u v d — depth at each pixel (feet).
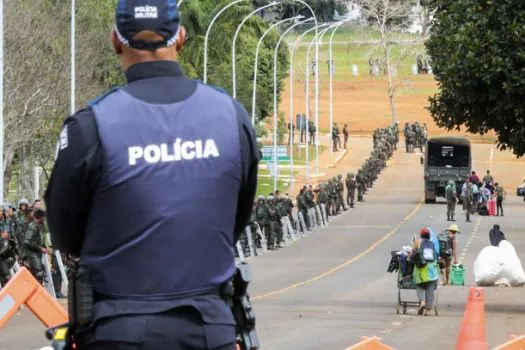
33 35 236.02
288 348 96.58
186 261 23.86
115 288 23.77
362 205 367.66
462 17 145.79
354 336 107.34
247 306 24.97
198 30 397.19
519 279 163.73
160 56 25.11
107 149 23.97
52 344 25.68
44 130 244.01
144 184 23.94
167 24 25.04
